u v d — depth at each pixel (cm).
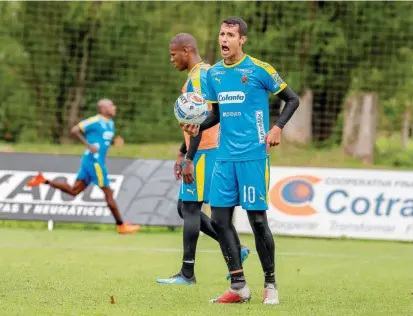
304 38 8188
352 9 8319
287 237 4159
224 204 2073
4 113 9562
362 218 4156
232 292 2061
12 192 4222
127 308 1922
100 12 9081
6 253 3212
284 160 7212
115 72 9162
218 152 2088
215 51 8325
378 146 9644
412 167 8162
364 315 1919
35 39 9288
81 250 3391
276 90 2042
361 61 8419
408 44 8506
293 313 1905
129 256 3225
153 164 4275
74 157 4281
